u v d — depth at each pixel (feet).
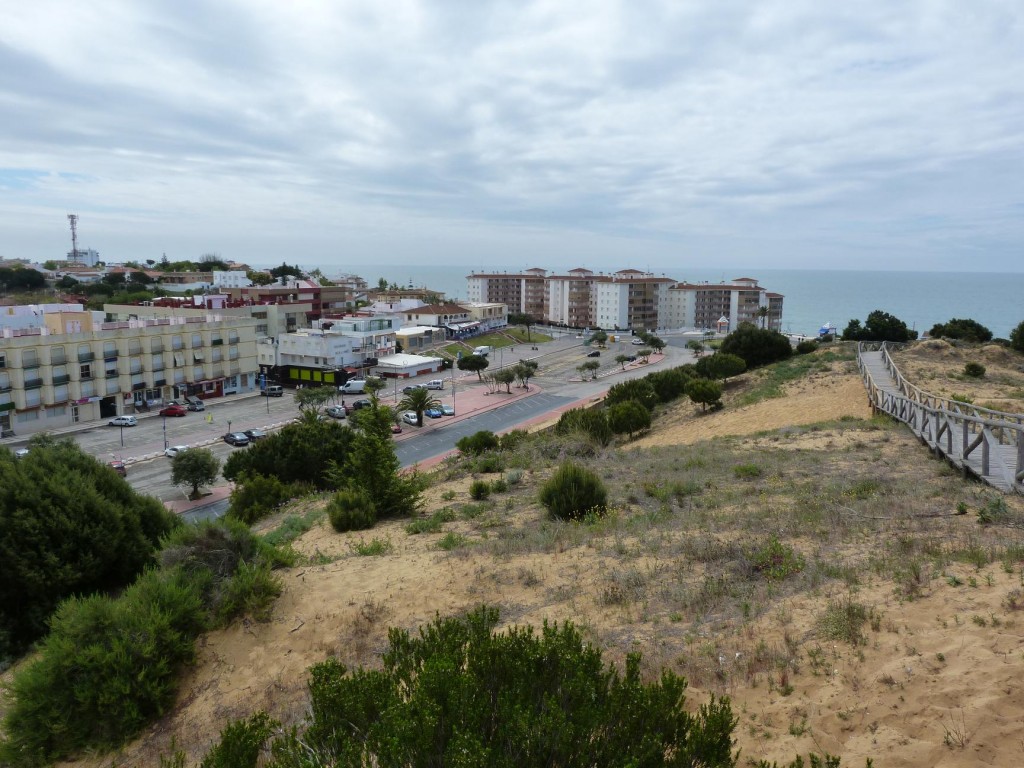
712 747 16.34
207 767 19.63
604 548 40.22
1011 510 36.76
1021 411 84.02
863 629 24.08
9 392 212.64
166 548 40.42
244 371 297.33
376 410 66.28
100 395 238.48
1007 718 17.78
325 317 424.87
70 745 29.25
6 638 44.73
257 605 35.73
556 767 15.76
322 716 18.94
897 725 18.84
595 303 573.33
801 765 16.01
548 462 85.20
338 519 59.77
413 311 473.26
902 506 40.01
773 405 126.72
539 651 18.70
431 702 16.06
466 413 267.80
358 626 34.27
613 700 16.74
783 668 22.76
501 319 540.52
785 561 31.83
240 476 122.31
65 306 282.97
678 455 75.25
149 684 30.14
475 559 41.57
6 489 47.26
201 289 544.62
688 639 26.23
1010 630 21.61
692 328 579.89
